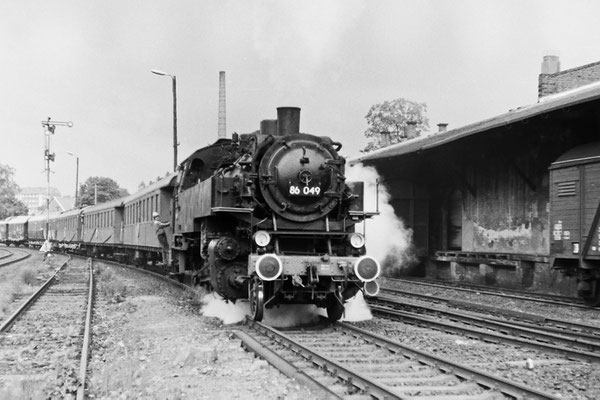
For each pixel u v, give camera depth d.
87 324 11.17
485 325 11.74
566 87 25.28
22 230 65.81
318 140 11.50
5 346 9.77
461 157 23.06
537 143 19.58
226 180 11.37
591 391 6.95
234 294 11.41
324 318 11.41
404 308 14.51
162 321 12.03
